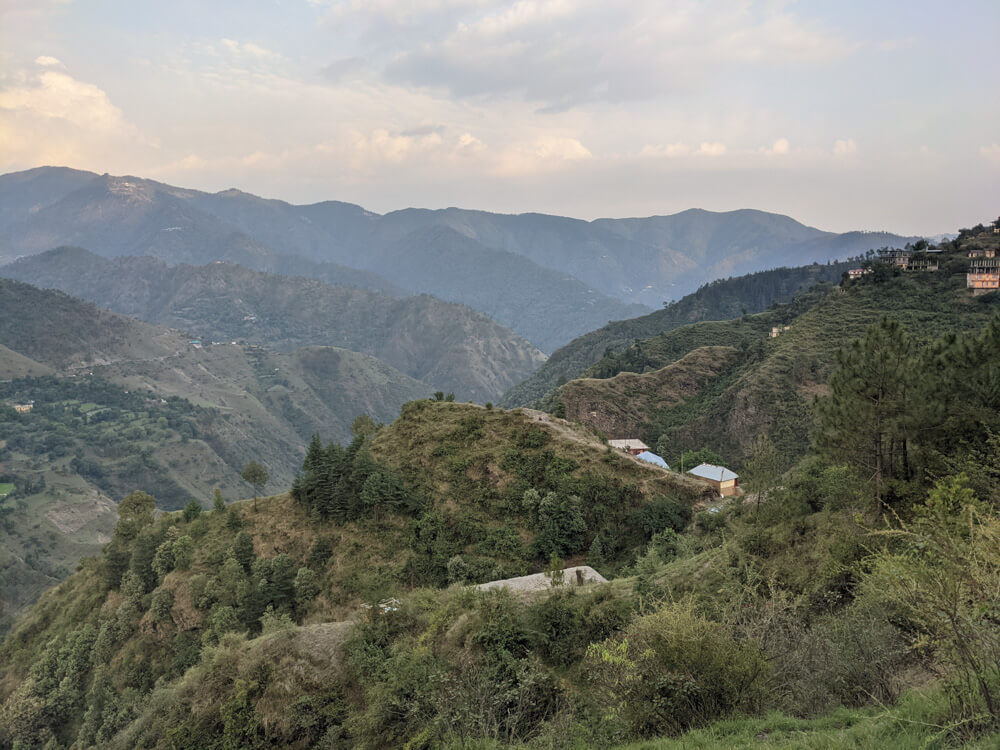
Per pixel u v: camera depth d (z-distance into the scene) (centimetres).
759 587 2153
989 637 880
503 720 1812
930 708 910
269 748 2383
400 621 2678
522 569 5144
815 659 1327
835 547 2042
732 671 1266
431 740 1825
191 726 2627
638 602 2448
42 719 5547
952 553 994
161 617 5494
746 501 3234
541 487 5941
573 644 2297
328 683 2488
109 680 5353
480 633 2272
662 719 1302
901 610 1278
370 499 5747
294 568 5612
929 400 2217
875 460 2298
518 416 6862
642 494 5853
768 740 1051
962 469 1992
